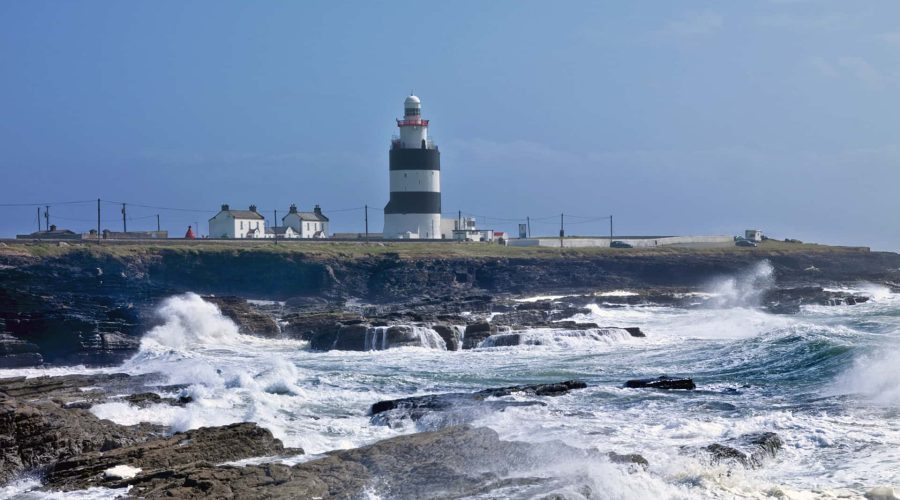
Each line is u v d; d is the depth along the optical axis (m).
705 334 67.75
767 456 27.81
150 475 24.88
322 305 98.81
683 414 34.28
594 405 36.16
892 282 120.00
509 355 57.50
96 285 69.69
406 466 24.81
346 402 39.38
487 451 26.02
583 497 22.45
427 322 67.38
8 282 64.44
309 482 23.39
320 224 147.00
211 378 44.44
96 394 38.09
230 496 22.45
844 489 24.47
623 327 68.12
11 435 27.39
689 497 23.53
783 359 47.38
